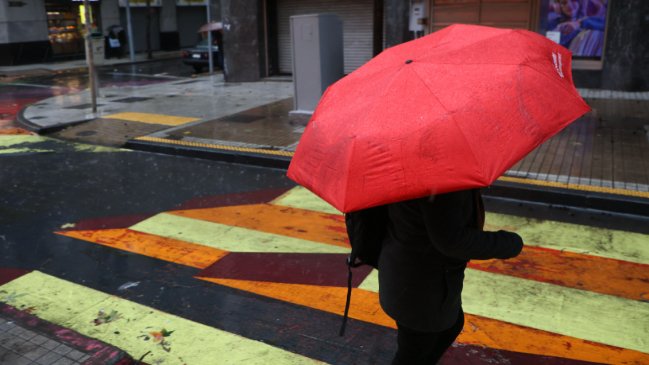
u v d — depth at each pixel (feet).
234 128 33.55
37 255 17.07
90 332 12.59
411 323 7.57
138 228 19.15
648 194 20.04
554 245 16.93
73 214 20.70
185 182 24.62
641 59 41.42
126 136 32.48
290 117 34.04
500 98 6.45
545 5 43.04
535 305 13.37
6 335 11.88
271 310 13.47
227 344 12.02
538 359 11.25
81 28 88.43
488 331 12.28
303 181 7.13
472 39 7.66
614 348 11.57
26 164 28.02
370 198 6.17
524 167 23.63
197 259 16.53
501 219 19.30
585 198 20.15
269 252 16.90
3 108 45.80
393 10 48.42
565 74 7.46
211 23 63.67
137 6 94.53
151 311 13.55
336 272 15.43
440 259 7.27
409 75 6.88
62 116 39.01
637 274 14.89
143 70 72.84
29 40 79.71
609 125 30.83
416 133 6.18
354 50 55.67
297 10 56.49
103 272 15.81
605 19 41.91
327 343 12.02
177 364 11.31
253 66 55.88
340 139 6.65
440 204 6.55
